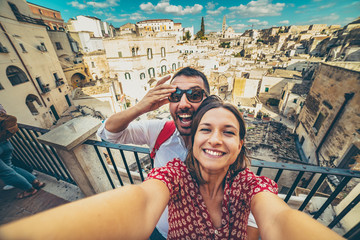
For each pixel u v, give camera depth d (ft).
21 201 8.23
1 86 45.29
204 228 3.12
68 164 6.71
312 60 112.68
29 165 9.95
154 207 2.32
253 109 92.63
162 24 229.25
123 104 80.33
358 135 26.11
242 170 3.15
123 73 88.99
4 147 7.62
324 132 36.19
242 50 210.59
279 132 55.77
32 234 0.99
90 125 6.39
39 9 106.63
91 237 1.37
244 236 3.18
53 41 85.46
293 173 32.48
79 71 97.91
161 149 4.51
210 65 129.90
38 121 57.67
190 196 3.09
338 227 7.51
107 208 1.66
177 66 119.85
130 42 83.61
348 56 64.80
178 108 3.92
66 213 1.34
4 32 48.19
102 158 6.95
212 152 2.55
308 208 8.43
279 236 2.00
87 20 132.77
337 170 4.02
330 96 36.40
